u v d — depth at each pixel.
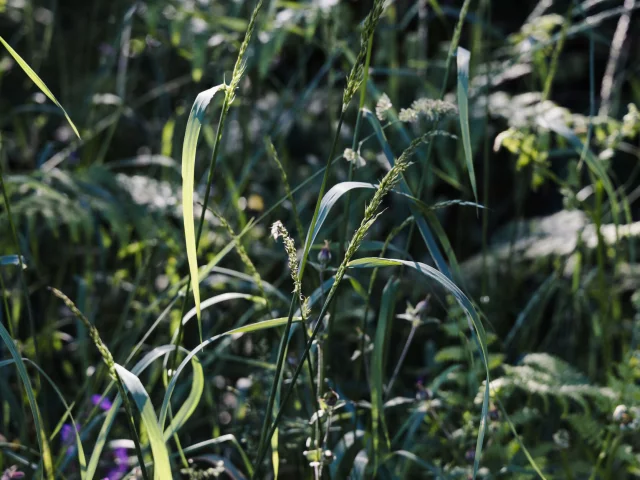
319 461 1.28
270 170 2.76
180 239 2.38
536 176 2.11
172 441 1.99
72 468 1.76
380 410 1.39
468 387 1.88
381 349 1.37
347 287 2.28
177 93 3.34
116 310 2.49
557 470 1.82
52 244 2.67
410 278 2.57
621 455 1.71
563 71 3.49
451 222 3.11
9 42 3.39
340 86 3.30
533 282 2.66
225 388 2.05
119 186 2.30
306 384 1.67
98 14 3.49
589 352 2.38
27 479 1.58
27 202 2.14
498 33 2.46
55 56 3.43
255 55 2.39
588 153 1.74
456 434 1.69
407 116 1.27
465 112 1.25
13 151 2.98
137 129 3.28
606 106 2.34
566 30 2.05
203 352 1.91
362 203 2.55
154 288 2.41
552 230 2.48
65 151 2.63
